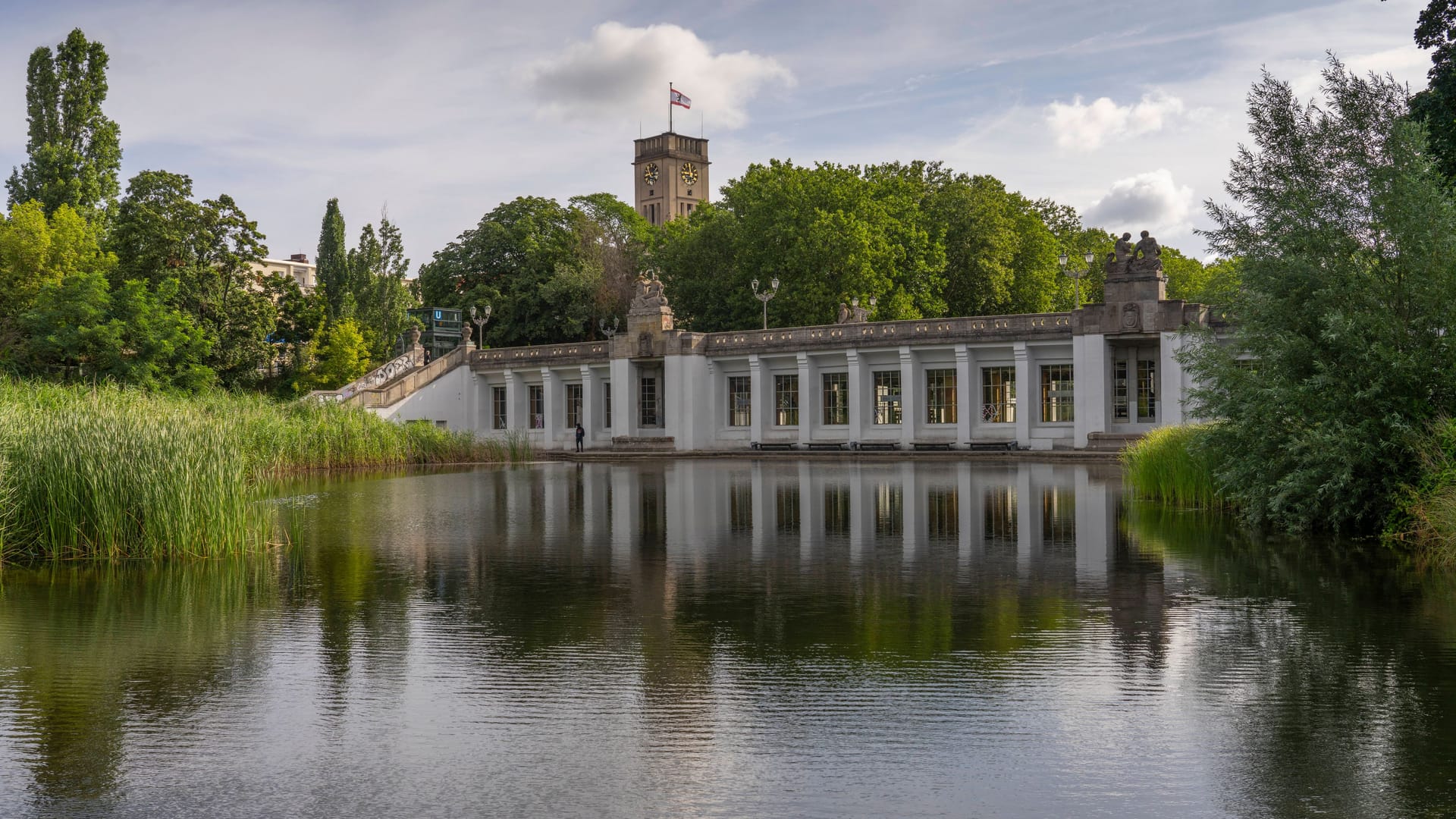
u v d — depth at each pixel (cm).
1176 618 1144
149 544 1702
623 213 9319
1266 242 1975
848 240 6294
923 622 1135
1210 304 2169
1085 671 922
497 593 1343
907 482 3416
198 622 1179
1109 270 4862
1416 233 1789
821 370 6028
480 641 1064
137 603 1299
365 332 8800
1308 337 1906
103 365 5572
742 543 1828
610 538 1925
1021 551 1688
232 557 1711
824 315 6462
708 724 784
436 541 1892
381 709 834
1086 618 1148
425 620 1176
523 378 7069
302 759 720
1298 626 1095
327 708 839
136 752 740
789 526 2103
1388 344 1784
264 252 7444
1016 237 7475
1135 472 2839
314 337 8144
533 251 7881
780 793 650
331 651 1026
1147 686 872
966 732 761
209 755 732
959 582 1393
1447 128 2675
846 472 4016
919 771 684
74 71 7306
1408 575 1408
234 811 632
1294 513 1872
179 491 1714
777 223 6575
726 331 6975
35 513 1702
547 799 644
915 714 802
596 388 6744
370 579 1466
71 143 7288
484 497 2938
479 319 7506
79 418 1841
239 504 1775
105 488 1714
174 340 5841
